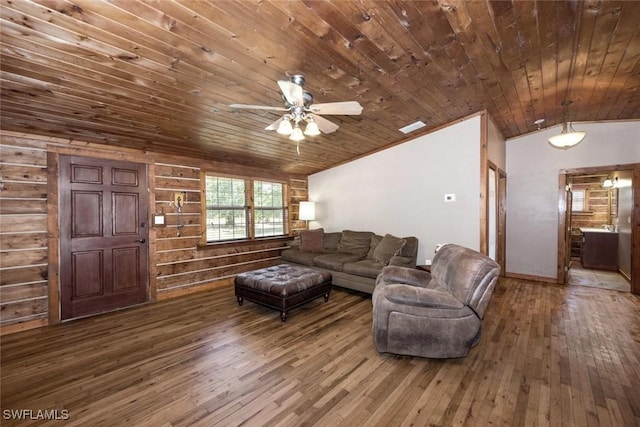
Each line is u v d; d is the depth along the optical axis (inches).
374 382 83.8
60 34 70.6
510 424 67.1
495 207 186.4
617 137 178.9
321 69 97.9
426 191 179.6
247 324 126.0
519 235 211.8
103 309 141.3
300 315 136.9
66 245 131.3
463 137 164.1
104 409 72.7
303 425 67.2
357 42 85.8
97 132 126.1
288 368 91.3
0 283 116.3
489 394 78.0
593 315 135.0
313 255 193.0
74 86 91.7
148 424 67.6
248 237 205.2
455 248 112.6
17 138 119.5
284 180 228.7
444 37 87.2
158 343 108.2
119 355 99.3
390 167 196.4
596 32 87.5
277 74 97.6
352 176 217.9
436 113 151.1
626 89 130.7
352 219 218.8
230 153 175.2
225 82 99.2
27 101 97.1
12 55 75.6
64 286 130.6
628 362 93.2
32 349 103.8
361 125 156.3
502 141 205.9
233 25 74.1
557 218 196.9
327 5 70.7
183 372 89.0
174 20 70.6
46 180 126.1
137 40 75.5
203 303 153.9
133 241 151.3
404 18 77.7
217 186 189.0
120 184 147.0
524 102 147.0
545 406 73.0
